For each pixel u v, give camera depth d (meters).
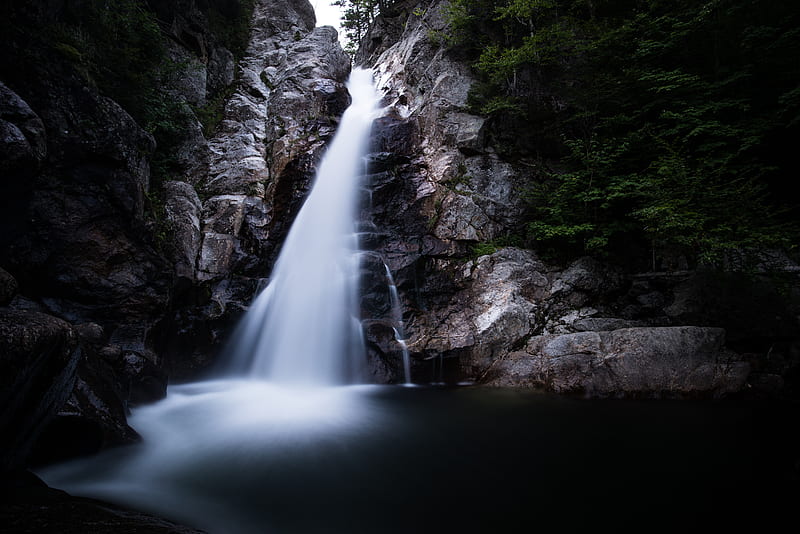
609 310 10.86
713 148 10.70
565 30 13.49
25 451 3.37
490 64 13.95
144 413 6.71
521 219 12.84
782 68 10.98
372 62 24.11
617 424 6.88
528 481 4.87
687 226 9.17
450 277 11.55
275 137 14.22
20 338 2.71
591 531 3.87
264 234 11.59
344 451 5.70
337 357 10.15
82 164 7.39
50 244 6.90
